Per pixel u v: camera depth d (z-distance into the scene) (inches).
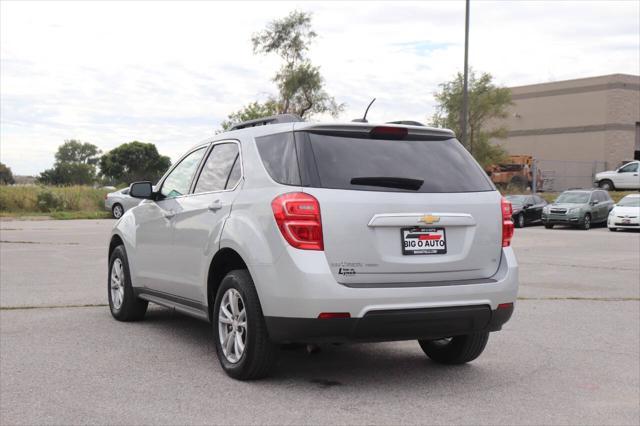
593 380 208.8
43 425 161.2
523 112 2185.0
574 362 230.7
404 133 202.5
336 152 191.0
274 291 183.3
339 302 178.2
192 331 271.6
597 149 2011.6
